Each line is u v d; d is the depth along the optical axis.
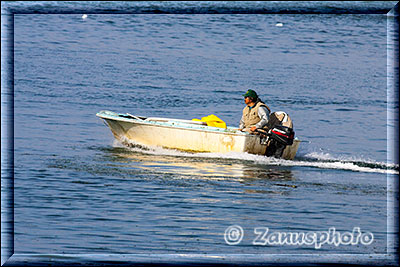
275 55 110.44
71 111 65.81
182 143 48.44
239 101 75.38
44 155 47.22
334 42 123.12
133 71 90.94
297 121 66.94
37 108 66.12
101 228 31.62
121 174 41.94
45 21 122.56
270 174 43.31
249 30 127.44
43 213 33.62
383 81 92.25
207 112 68.81
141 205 35.31
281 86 86.31
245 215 34.12
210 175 42.28
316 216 34.31
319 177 42.94
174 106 70.94
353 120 67.75
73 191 37.78
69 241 29.80
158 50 108.12
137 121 49.16
